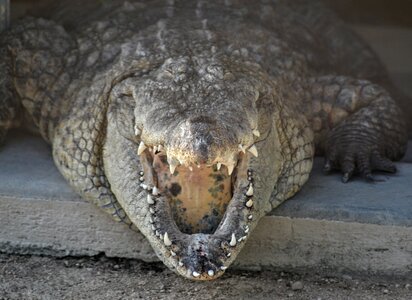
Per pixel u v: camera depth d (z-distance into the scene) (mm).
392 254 12117
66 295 11609
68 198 12703
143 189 11602
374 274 12203
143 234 11930
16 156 14031
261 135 12023
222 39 13914
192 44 13258
